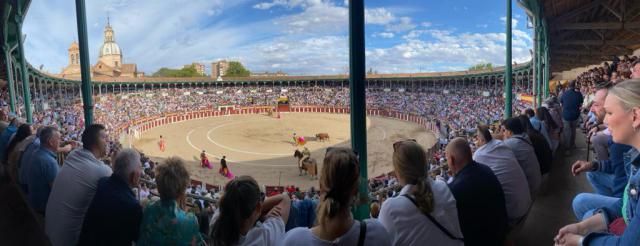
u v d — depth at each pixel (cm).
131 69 11656
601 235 224
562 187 679
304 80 8450
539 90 1675
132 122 5438
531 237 495
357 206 430
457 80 6788
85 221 391
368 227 272
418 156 333
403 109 6256
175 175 362
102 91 6981
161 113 6494
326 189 263
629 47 2531
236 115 7231
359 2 426
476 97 5994
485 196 378
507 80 1173
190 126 5716
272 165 3169
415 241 325
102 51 13400
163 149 3888
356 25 429
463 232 381
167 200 363
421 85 7275
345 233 265
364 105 437
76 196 433
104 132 462
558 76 4966
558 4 1555
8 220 619
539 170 561
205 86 8300
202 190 1698
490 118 3925
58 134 548
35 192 531
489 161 476
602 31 2011
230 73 15438
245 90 8319
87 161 446
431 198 325
